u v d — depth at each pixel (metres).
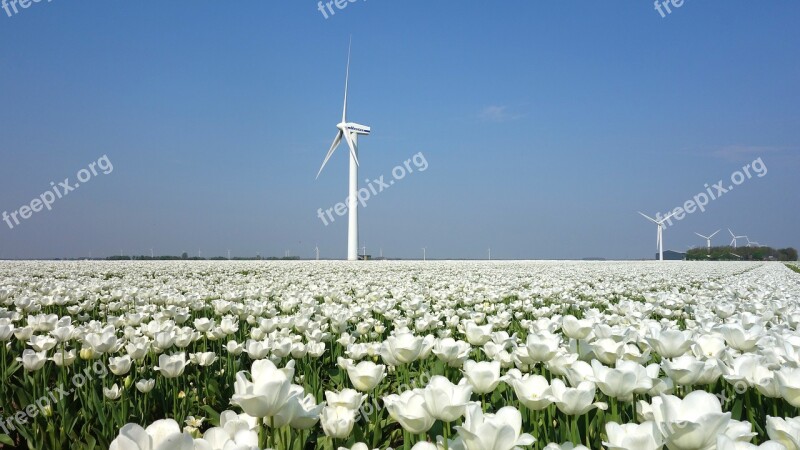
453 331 9.57
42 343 6.48
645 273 27.66
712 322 6.95
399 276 23.80
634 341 6.12
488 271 28.39
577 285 18.88
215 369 7.43
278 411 3.19
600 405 3.97
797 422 3.04
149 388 5.79
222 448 2.64
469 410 3.01
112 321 8.79
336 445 4.40
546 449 3.13
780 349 5.01
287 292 14.79
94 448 5.05
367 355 7.22
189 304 11.66
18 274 22.14
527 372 5.38
